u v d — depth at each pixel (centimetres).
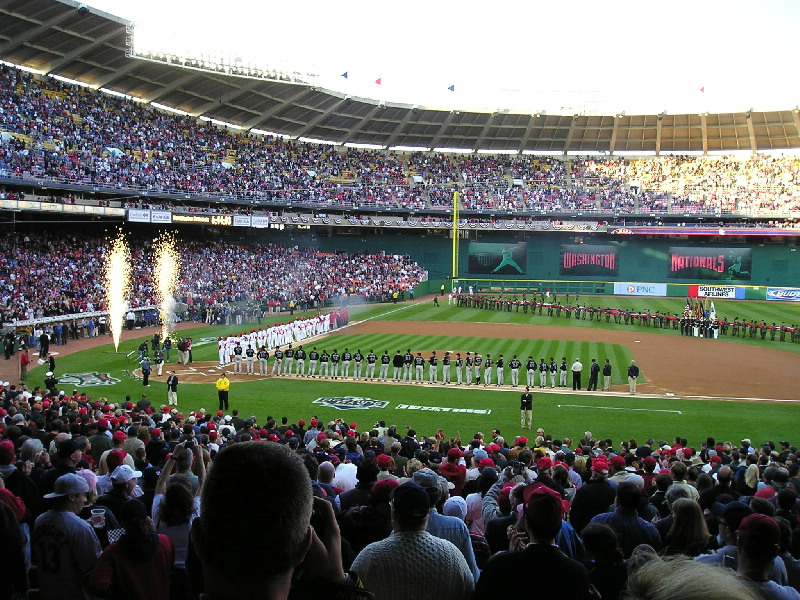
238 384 3988
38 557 759
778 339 5700
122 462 1227
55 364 4406
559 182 9869
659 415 3319
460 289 8638
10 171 5559
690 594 242
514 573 555
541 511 582
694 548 818
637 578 268
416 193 9438
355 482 1377
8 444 1045
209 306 6488
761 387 3944
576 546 823
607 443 2203
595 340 5450
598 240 9625
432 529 748
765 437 2928
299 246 9444
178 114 8200
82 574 756
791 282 8994
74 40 6356
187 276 7256
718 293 8906
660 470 1591
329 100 8681
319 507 449
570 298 8731
